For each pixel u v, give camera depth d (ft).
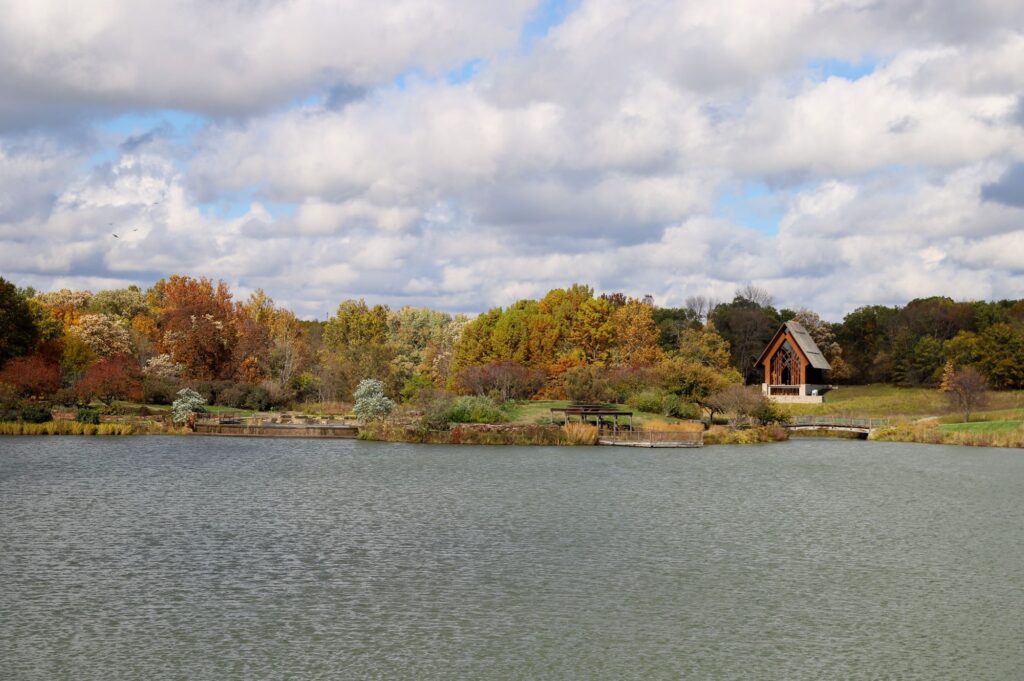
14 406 292.81
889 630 92.79
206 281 475.72
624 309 444.55
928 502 174.40
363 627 91.66
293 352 403.95
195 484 183.83
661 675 79.97
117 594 101.91
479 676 79.10
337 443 277.03
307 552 122.93
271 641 87.25
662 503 167.53
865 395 508.94
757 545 131.44
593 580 110.32
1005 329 472.85
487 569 114.93
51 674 78.13
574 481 195.42
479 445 275.59
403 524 143.43
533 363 431.43
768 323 573.33
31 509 152.25
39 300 442.50
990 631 92.73
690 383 349.82
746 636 90.53
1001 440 310.65
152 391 343.87
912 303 593.83
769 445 306.76
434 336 533.14
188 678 77.61
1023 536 140.05
